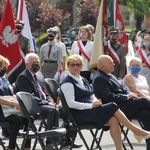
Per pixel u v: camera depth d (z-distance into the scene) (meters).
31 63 24.20
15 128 21.86
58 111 23.22
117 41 32.94
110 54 32.62
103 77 23.52
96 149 24.97
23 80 24.05
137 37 41.38
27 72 24.27
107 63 23.55
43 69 33.97
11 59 30.59
